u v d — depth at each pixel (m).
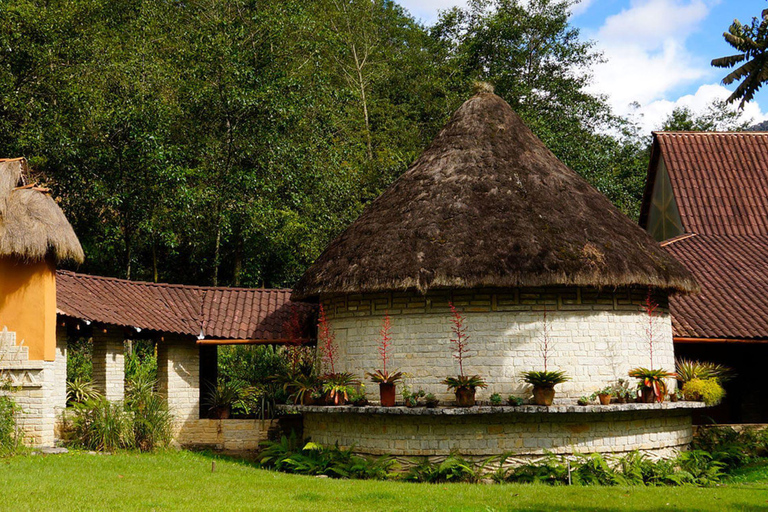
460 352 15.96
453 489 13.84
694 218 26.97
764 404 21.50
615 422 16.28
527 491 13.66
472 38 41.88
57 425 17.02
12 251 15.56
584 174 36.22
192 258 32.50
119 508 10.74
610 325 16.48
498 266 15.41
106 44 28.03
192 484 13.27
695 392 17.41
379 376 16.00
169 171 26.45
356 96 34.66
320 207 31.39
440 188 17.41
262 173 29.83
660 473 15.76
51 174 27.27
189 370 19.75
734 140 29.70
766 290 21.11
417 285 15.48
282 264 33.91
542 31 40.31
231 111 28.92
